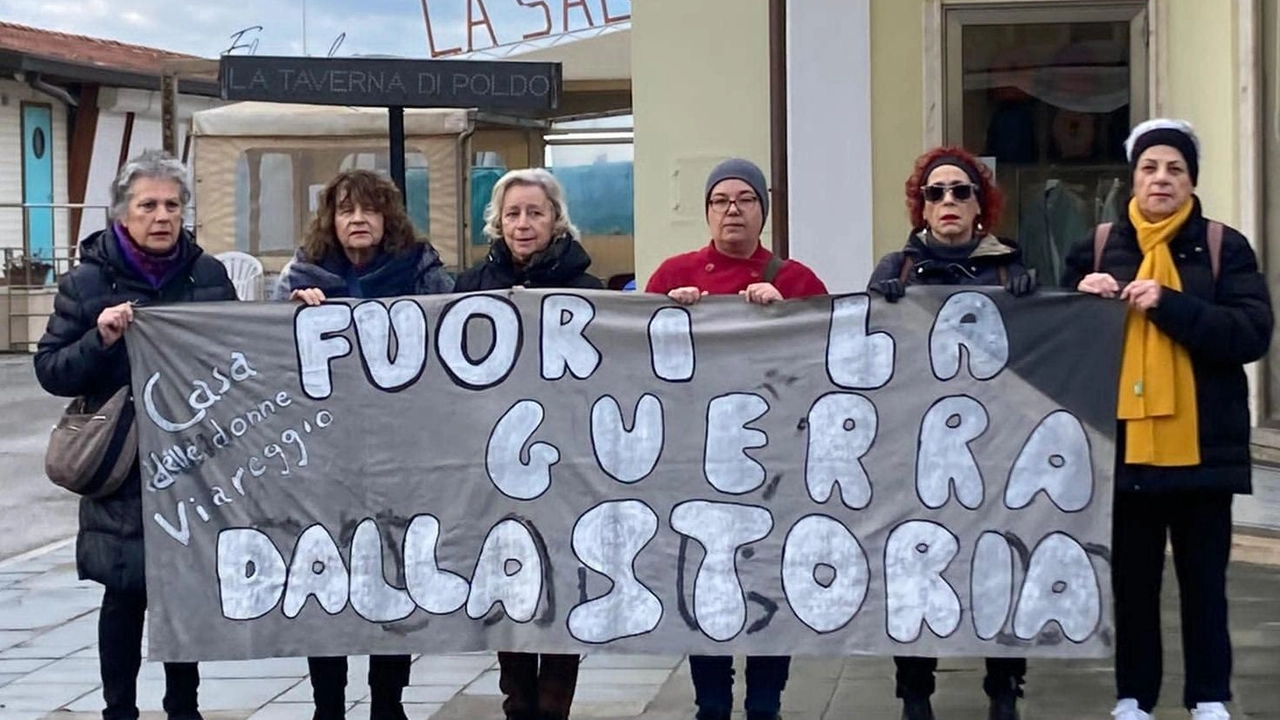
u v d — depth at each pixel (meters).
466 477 5.65
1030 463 5.47
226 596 5.63
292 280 5.78
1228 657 5.40
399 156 8.00
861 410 5.55
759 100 11.34
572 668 5.83
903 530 5.54
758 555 5.59
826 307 5.55
